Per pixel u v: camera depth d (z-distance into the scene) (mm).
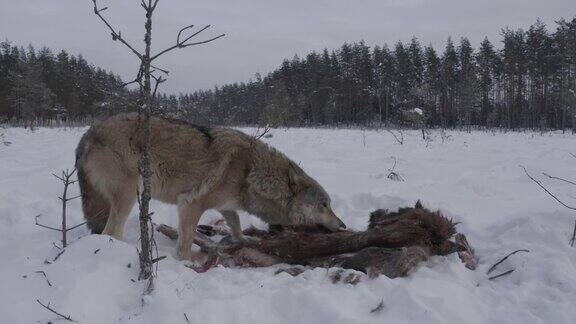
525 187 8094
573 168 10016
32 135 19688
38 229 5664
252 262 4684
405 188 7891
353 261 4359
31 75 41656
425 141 17594
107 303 3514
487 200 7090
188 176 5016
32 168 9805
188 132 5102
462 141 18766
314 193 5508
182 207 4988
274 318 3355
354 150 13984
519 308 3535
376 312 3396
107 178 4961
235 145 5191
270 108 28734
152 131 4969
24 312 3275
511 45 55750
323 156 12273
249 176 5211
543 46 52906
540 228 5020
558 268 4105
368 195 7090
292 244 4770
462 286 3904
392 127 39000
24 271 3854
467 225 5707
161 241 5488
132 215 6301
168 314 3250
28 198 6980
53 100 46562
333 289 3721
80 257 3984
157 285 3713
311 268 4609
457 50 63031
